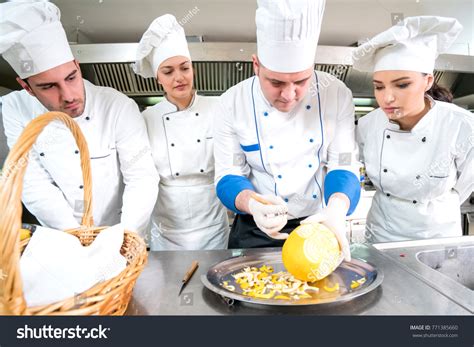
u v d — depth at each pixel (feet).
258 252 3.03
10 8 2.85
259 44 2.75
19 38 2.87
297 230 2.47
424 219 3.88
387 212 4.17
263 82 2.85
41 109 3.81
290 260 2.36
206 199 4.93
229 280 2.52
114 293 1.76
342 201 2.92
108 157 3.97
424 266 2.79
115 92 4.08
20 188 1.59
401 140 3.76
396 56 3.01
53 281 1.91
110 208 4.23
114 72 7.50
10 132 3.94
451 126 3.56
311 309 2.12
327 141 3.56
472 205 8.07
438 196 3.91
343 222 2.68
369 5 7.94
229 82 7.95
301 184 3.60
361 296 2.26
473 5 8.02
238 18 7.85
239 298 2.07
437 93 4.38
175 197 4.85
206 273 2.58
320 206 3.78
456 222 4.01
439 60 7.42
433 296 2.25
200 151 4.80
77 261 2.01
